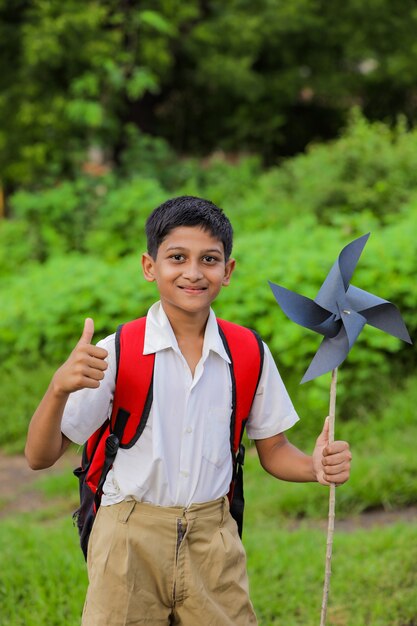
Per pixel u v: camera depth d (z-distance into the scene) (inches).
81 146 468.8
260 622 144.6
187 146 619.8
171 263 89.6
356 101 622.2
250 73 538.0
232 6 532.1
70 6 439.8
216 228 89.4
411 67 560.7
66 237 381.7
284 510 199.8
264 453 99.9
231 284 270.7
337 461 91.4
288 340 253.1
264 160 607.8
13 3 461.1
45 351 291.1
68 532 181.5
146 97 572.4
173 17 485.1
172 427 91.4
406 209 326.6
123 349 90.7
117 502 92.5
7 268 373.7
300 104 628.1
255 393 96.1
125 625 92.0
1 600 152.2
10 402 274.1
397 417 240.4
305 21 538.9
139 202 368.2
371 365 263.1
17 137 458.3
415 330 270.7
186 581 92.0
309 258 273.7
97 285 287.3
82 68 455.5
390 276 266.5
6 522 195.2
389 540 171.6
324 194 357.4
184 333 92.9
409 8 569.0
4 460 252.4
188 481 91.3
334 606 148.2
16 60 465.7
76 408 89.4
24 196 390.0
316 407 244.8
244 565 96.2
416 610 143.9
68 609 147.1
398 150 366.0
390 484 203.0
